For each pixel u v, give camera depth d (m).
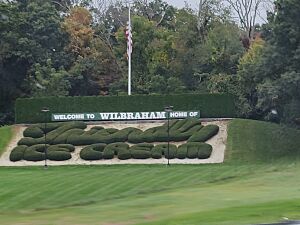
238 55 81.62
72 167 56.25
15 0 92.50
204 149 58.06
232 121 64.44
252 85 74.69
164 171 50.28
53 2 106.50
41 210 23.06
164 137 60.59
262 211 18.95
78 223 17.55
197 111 65.75
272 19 58.66
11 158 59.75
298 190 28.19
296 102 55.53
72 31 92.25
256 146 58.94
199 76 82.94
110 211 20.70
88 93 91.19
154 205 22.56
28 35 88.06
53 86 82.12
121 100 66.75
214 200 23.86
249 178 38.09
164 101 66.25
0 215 20.73
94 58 90.88
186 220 17.34
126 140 61.03
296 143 59.47
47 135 62.84
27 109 68.50
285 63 56.72
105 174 49.03
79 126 64.31
